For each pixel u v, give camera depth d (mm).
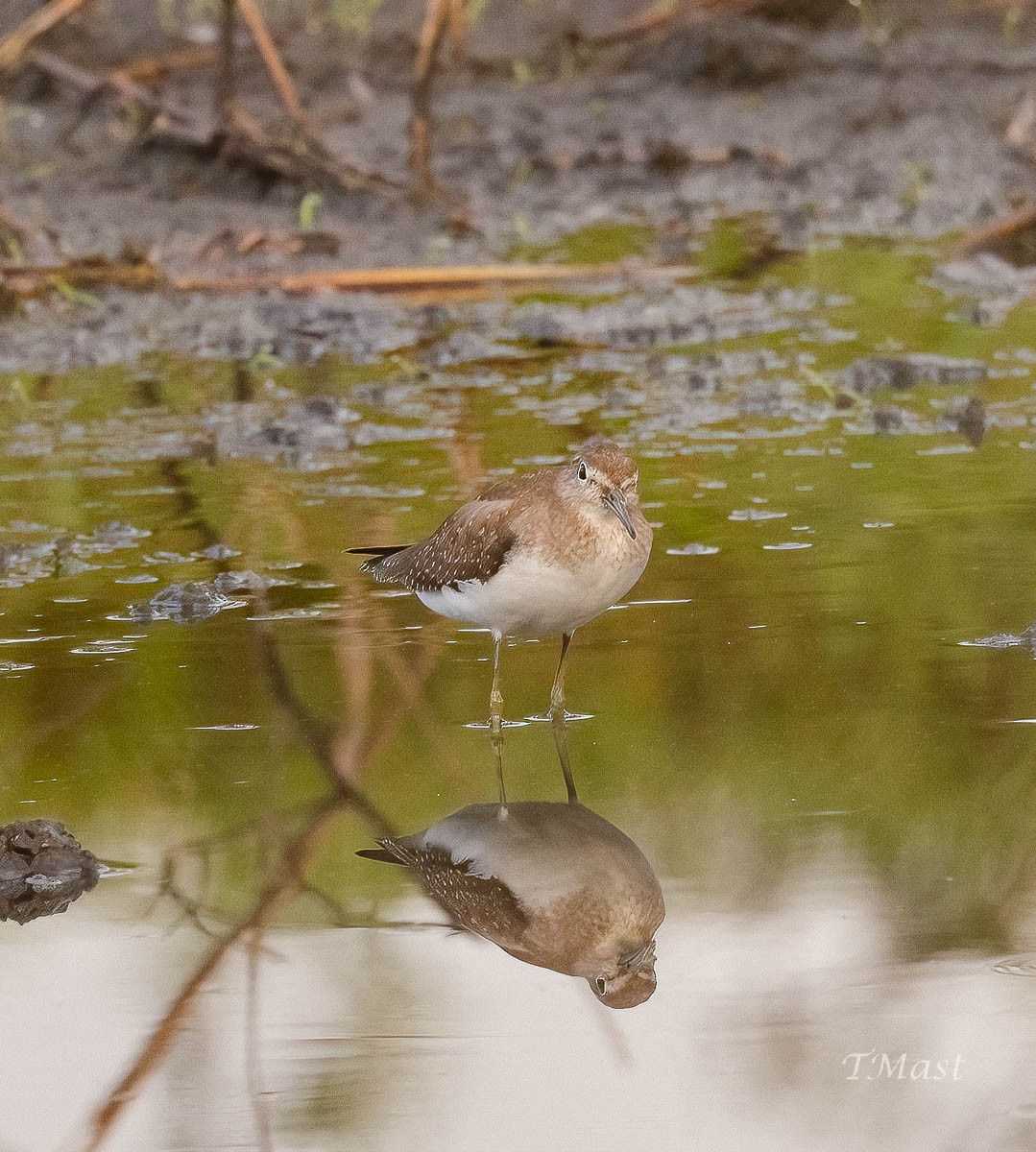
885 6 29719
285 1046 6406
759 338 18156
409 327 18812
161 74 25828
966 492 13188
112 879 7785
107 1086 6230
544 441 14898
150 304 19344
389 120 26312
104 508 13461
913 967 6777
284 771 8844
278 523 13023
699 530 12539
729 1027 6430
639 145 25719
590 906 7410
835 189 24328
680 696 9586
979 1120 5848
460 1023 6551
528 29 29562
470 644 10695
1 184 23547
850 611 10797
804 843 7836
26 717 9547
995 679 9641
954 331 18094
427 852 7969
